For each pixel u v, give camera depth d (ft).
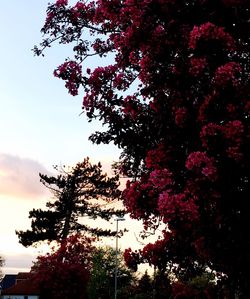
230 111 27.66
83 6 37.60
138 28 31.22
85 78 35.63
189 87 30.27
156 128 32.60
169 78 30.60
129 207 31.35
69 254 111.75
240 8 29.73
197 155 27.40
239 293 31.48
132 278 224.94
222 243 28.45
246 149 26.84
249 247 28.25
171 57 31.17
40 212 167.53
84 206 170.60
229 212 28.17
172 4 30.50
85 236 114.32
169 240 34.58
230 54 29.40
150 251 35.32
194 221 27.78
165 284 38.45
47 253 111.96
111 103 34.55
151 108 33.47
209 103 28.14
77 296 108.47
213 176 26.84
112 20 34.01
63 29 37.96
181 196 27.55
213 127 27.20
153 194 30.22
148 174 32.40
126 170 36.35
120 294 203.10
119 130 33.71
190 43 28.30
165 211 27.53
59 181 170.30
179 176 30.01
